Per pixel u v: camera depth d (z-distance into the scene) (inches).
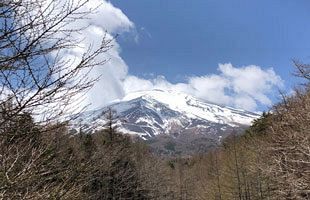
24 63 138.7
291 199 632.4
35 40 139.1
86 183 165.0
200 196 2728.8
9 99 138.3
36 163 150.3
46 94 141.1
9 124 141.4
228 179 1897.1
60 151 155.3
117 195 1170.0
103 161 189.5
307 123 594.9
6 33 136.3
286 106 665.0
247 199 1667.1
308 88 660.7
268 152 754.8
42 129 144.3
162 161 2295.8
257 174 1251.8
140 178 1679.4
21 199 145.6
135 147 1829.5
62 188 153.0
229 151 1963.6
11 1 136.2
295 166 586.9
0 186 142.3
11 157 147.1
